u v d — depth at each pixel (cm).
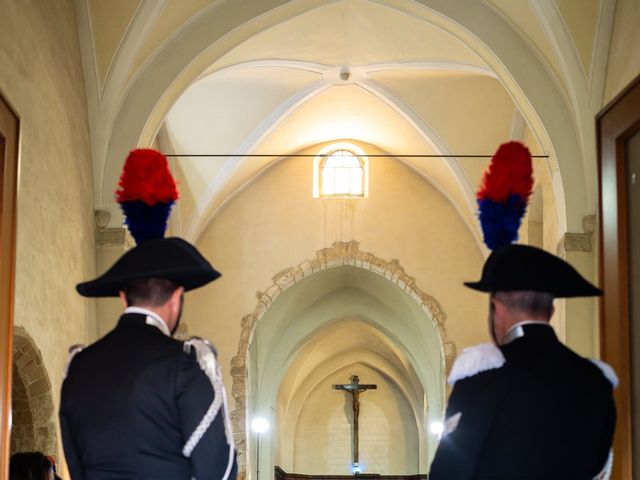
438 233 1820
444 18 1234
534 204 1506
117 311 1172
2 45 805
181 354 353
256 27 1265
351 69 1552
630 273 518
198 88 1573
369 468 3122
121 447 342
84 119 1148
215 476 343
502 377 339
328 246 1820
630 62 1046
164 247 369
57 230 995
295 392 2981
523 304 356
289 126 1722
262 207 1830
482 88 1548
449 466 336
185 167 1706
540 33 1175
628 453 507
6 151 530
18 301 850
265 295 1805
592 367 355
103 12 1132
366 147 1838
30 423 938
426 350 2219
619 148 529
